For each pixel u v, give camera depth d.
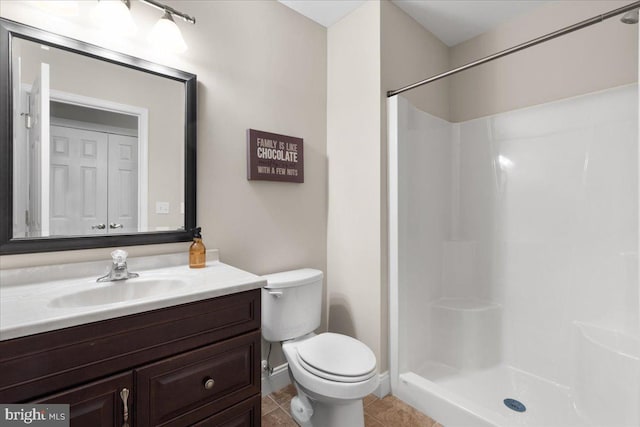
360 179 1.92
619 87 1.65
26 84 1.11
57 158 1.18
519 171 2.03
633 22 1.25
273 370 1.88
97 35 1.25
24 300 0.93
